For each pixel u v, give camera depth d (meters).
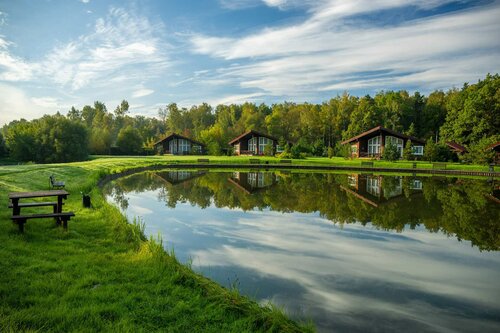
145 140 81.62
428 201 17.97
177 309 5.02
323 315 5.85
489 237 11.08
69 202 13.12
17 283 5.40
